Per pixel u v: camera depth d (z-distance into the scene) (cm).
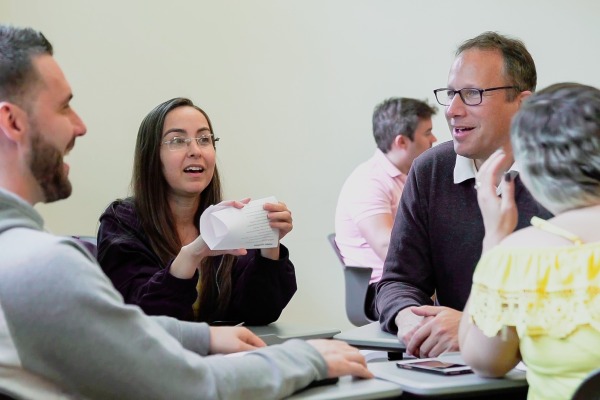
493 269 156
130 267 248
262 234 220
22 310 133
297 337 229
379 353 249
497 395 174
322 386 161
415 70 465
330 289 464
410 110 385
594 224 150
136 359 139
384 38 464
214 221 219
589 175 148
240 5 449
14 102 146
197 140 258
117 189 430
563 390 146
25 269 134
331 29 460
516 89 235
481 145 237
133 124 434
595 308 144
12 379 136
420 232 255
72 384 138
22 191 149
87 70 426
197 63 443
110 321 137
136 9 434
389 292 246
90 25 427
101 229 258
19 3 418
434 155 258
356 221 385
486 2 459
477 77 235
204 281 255
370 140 467
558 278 148
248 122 451
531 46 457
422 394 159
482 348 161
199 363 146
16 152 148
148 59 436
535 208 232
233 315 258
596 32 454
